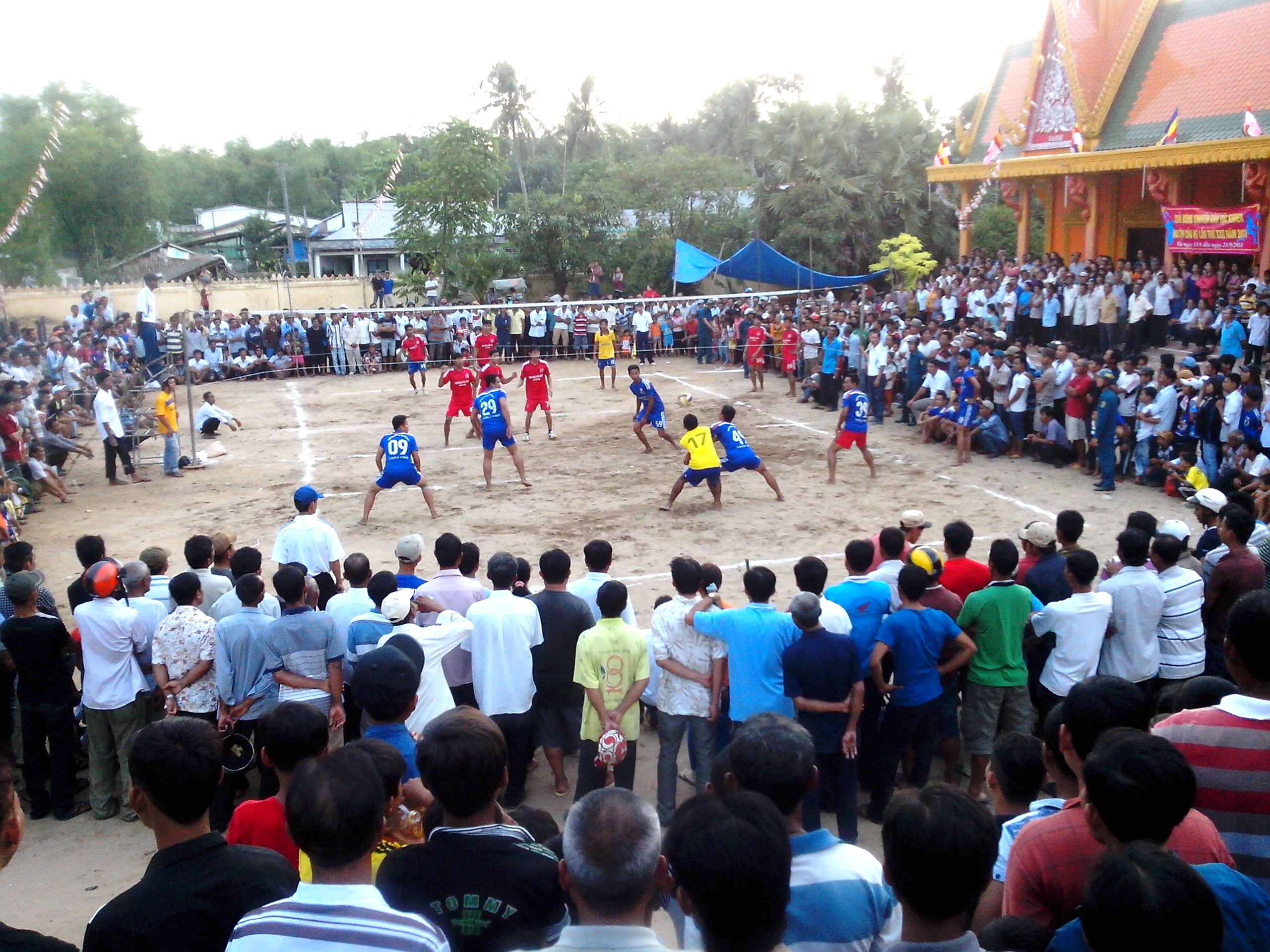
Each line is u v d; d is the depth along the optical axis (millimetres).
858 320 25188
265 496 16438
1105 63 29328
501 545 13609
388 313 29859
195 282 34906
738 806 2760
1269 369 19516
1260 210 23906
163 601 7707
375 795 3068
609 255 37969
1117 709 4070
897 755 6906
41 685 7293
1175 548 7133
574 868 2811
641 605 11359
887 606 7188
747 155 57281
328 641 6840
